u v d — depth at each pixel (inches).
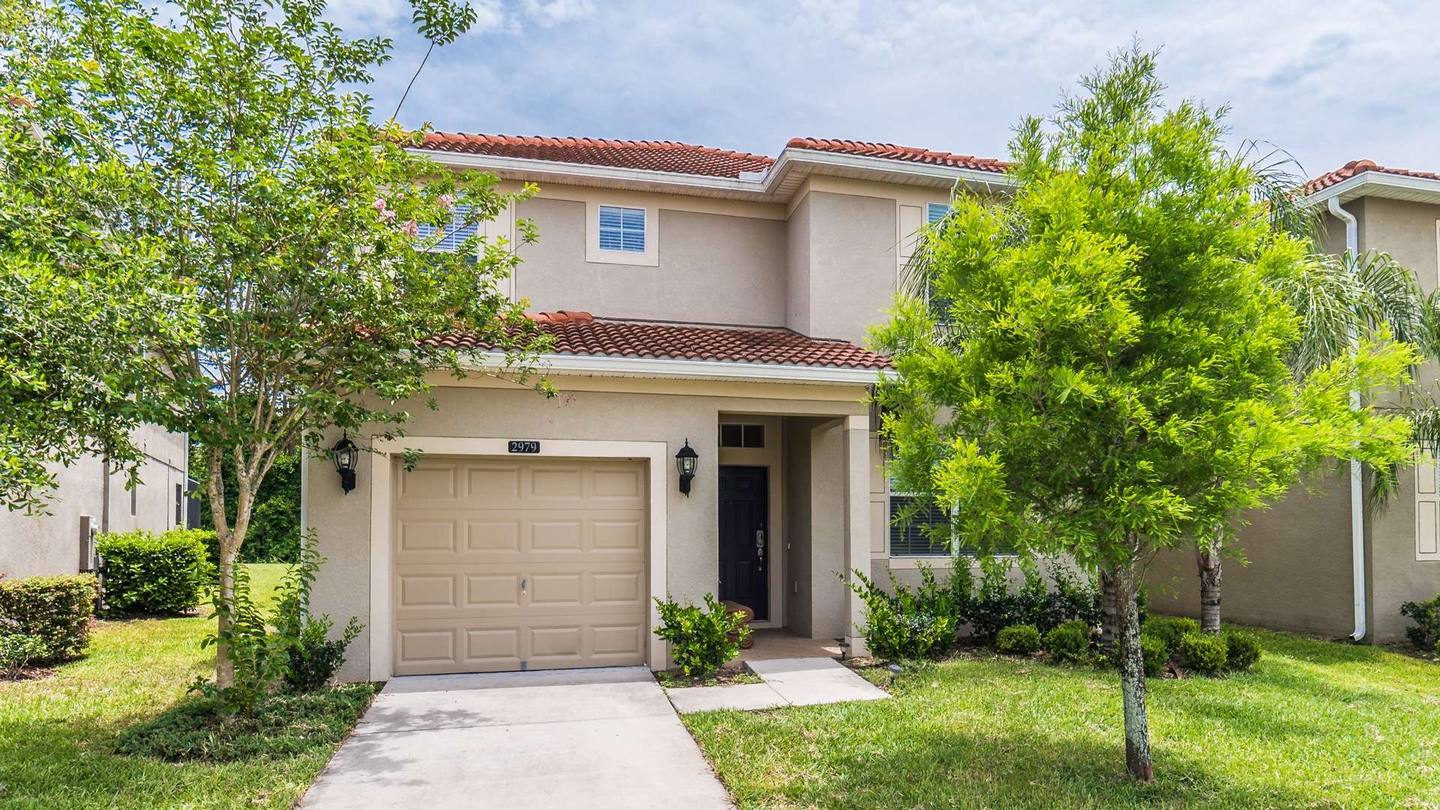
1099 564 239.9
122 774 247.3
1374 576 502.3
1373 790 242.8
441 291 308.0
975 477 220.2
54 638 408.5
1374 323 455.5
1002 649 438.3
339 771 261.4
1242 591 581.3
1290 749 279.6
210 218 271.6
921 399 269.1
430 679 378.9
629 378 402.0
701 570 407.8
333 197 285.6
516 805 235.3
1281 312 236.1
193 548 600.4
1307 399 226.5
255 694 286.8
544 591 403.2
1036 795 238.1
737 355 411.5
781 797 238.2
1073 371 224.4
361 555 370.6
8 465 204.2
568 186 517.7
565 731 303.3
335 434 370.6
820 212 504.1
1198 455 219.3
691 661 375.6
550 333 418.0
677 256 533.6
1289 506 551.8
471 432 385.7
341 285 280.8
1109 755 271.4
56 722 304.8
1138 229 237.5
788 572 519.2
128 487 276.8
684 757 275.9
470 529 396.5
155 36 266.1
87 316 203.9
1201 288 236.1
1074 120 266.5
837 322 501.0
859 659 422.6
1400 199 528.4
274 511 1075.9
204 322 263.4
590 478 411.8
